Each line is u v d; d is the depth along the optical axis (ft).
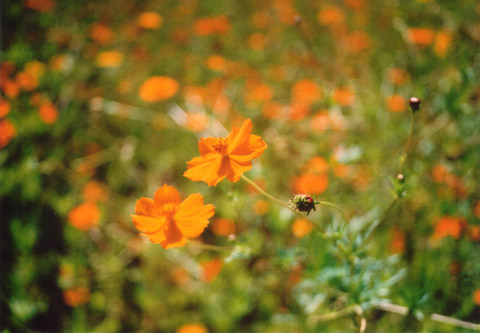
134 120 2.70
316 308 2.05
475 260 2.02
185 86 2.89
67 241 2.29
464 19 2.41
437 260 2.03
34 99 2.38
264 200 2.15
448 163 2.17
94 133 2.63
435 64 2.40
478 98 2.12
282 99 2.78
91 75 2.80
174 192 1.69
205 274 2.13
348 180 2.29
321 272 1.87
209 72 2.92
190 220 1.68
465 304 1.96
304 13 3.25
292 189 2.29
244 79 2.87
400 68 2.59
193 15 3.43
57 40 2.74
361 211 2.22
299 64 2.89
